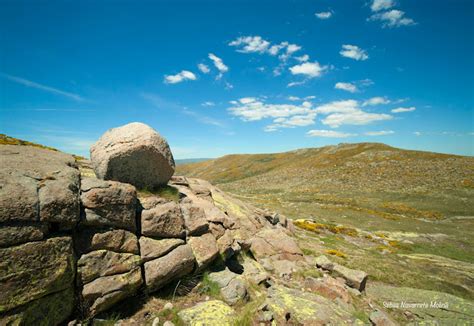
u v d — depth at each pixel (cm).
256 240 1688
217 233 1199
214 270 1047
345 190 7612
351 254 2497
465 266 2562
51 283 606
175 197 1180
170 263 860
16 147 937
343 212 5312
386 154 10669
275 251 1647
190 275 945
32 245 600
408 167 8738
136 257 809
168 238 938
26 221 607
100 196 784
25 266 577
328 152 13588
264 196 7694
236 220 1970
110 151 1096
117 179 1128
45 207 640
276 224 2811
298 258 1636
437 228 4369
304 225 3719
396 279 1809
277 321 818
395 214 5312
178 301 847
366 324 919
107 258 746
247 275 1145
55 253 635
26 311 566
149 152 1117
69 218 686
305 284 1274
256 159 19562
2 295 537
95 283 697
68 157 994
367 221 4719
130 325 709
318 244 2730
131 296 789
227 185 12012
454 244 3584
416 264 2416
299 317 848
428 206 5644
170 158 1234
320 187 8338
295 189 8575
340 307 1027
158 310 784
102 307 695
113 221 805
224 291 920
